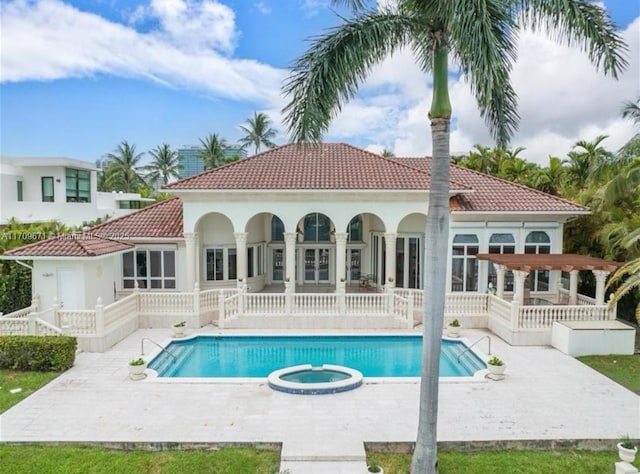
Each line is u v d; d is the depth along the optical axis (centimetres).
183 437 1038
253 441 1023
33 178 3362
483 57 737
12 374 1444
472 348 1734
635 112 1905
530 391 1323
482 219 2227
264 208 2228
